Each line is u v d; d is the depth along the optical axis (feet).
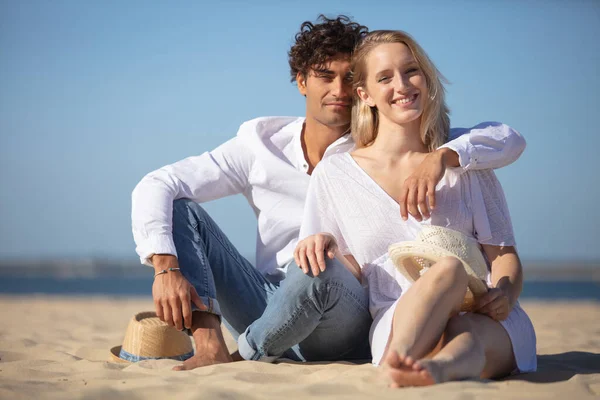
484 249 11.64
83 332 24.97
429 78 12.06
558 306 59.21
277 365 11.37
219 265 13.15
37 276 264.52
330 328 11.67
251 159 14.35
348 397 8.41
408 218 11.67
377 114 12.78
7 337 21.01
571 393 8.57
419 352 8.94
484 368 10.04
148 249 12.30
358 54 12.55
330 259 11.00
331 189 12.31
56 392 9.32
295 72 14.93
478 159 11.40
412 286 9.53
